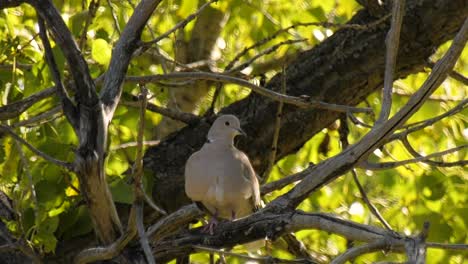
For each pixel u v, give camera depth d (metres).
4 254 10.30
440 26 11.06
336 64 11.41
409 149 10.55
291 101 9.88
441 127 14.63
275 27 15.91
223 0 15.59
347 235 8.17
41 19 8.55
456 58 8.27
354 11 16.27
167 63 14.70
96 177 8.45
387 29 11.15
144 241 8.22
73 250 10.65
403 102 15.18
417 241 7.64
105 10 13.88
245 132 11.58
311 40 15.88
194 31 16.52
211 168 10.72
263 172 11.83
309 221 8.53
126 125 11.71
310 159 14.70
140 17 9.02
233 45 17.44
